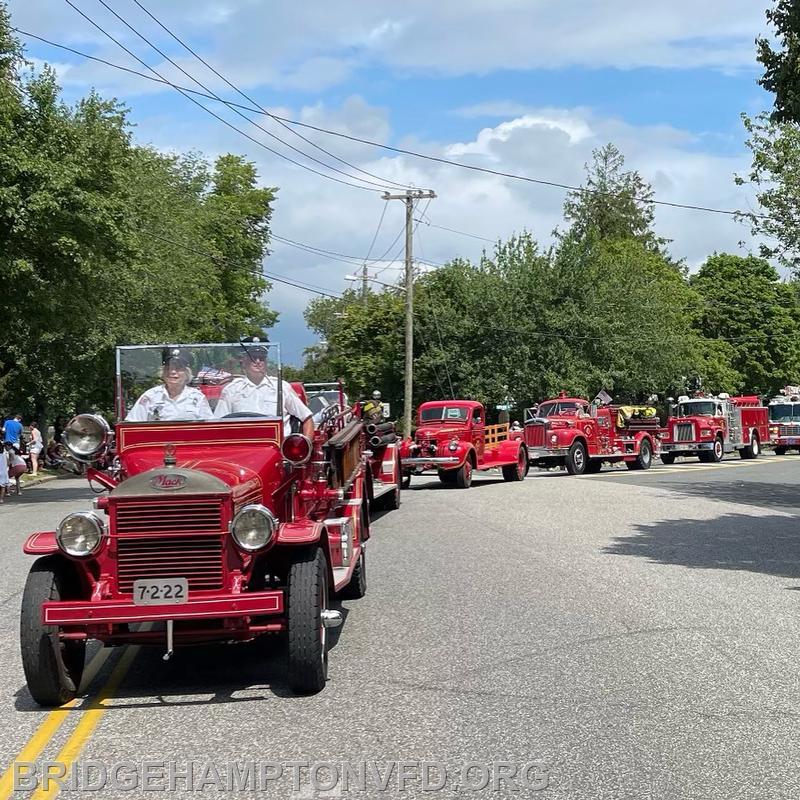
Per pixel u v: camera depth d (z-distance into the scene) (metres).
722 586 10.98
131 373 8.27
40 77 22.94
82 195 22.33
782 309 73.81
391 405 55.38
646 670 7.40
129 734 6.23
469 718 6.31
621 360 50.56
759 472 33.84
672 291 65.50
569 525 16.72
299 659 6.82
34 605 6.76
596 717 6.29
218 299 53.88
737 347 72.50
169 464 7.61
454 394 51.75
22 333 28.75
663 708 6.46
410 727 6.17
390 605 9.95
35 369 39.09
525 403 51.03
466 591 10.64
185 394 8.24
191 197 49.09
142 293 34.06
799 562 12.86
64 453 7.86
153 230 36.22
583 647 8.12
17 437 28.02
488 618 9.28
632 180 75.06
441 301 53.41
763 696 6.73
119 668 8.00
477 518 17.75
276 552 7.29
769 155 31.03
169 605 6.65
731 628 8.83
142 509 6.88
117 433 8.09
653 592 10.59
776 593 10.59
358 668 7.61
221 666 7.98
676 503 20.94
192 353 8.27
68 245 22.20
